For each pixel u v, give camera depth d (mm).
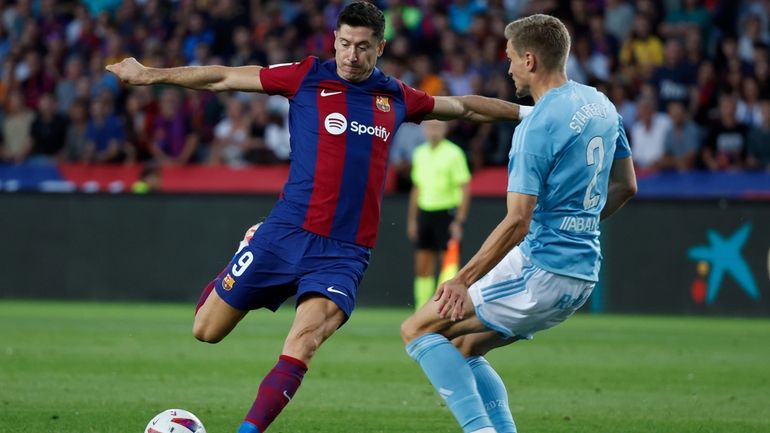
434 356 19062
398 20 71062
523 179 18656
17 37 77125
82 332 45500
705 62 67562
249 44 71812
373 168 21484
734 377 34719
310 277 20953
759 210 59906
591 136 19250
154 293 62344
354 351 40500
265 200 61750
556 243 19281
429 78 68750
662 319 58781
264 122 66438
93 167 65438
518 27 19641
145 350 39375
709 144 64688
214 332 22188
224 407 27031
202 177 64250
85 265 62719
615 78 69250
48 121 68312
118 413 25766
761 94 68125
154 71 21234
